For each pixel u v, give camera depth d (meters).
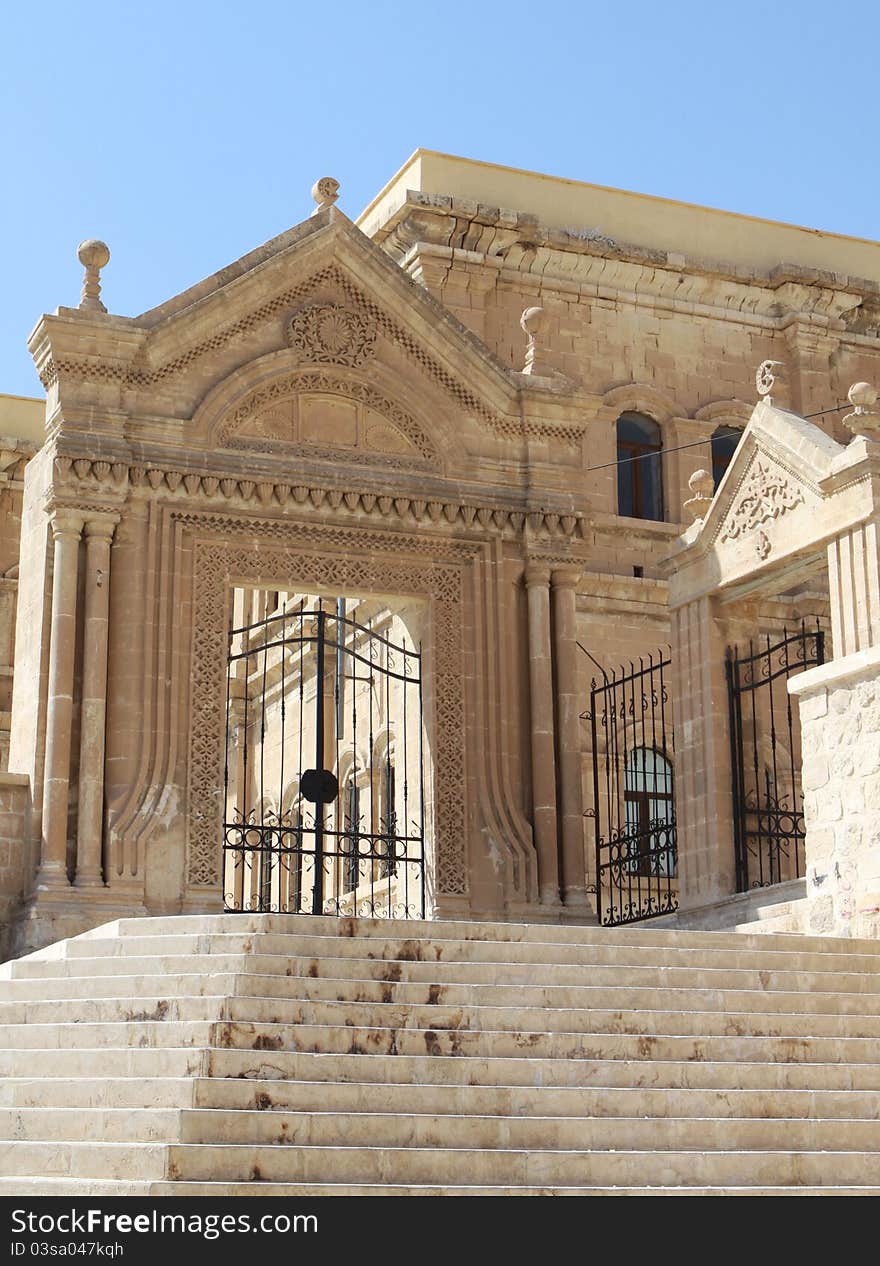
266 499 24.25
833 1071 15.34
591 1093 14.23
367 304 25.53
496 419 25.95
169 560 23.73
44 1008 15.16
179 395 24.16
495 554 25.58
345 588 24.69
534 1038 14.87
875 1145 14.59
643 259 35.81
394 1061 14.08
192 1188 12.31
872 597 21.09
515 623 25.56
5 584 37.84
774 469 23.06
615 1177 13.42
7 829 22.75
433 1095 13.86
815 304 37.56
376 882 30.20
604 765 32.50
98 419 23.55
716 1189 13.40
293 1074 13.80
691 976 16.61
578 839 25.08
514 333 34.88
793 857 25.14
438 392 25.70
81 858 22.47
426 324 25.70
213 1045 13.92
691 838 24.12
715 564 24.12
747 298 37.16
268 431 24.64
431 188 34.88
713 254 37.31
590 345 35.50
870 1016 16.47
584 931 17.42
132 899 22.52
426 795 24.81
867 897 19.69
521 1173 13.24
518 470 25.94
